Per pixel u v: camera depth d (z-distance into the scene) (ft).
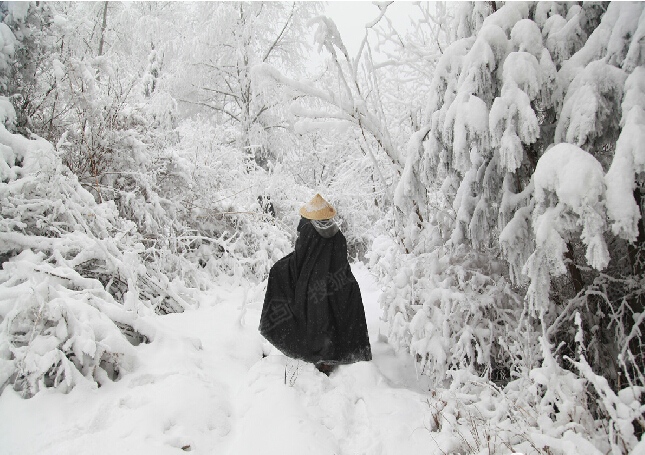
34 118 14.51
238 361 10.82
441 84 9.91
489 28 8.95
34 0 13.85
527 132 8.13
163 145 18.57
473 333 9.89
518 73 8.34
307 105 31.60
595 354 9.27
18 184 11.19
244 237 19.81
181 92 40.96
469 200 10.25
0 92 13.41
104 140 15.72
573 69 8.36
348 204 33.19
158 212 16.46
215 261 18.21
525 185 9.83
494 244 11.09
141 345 10.09
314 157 42.16
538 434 6.30
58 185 11.94
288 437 7.61
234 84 43.21
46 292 8.85
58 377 8.19
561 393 6.66
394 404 8.87
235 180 23.32
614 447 5.68
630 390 6.29
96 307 10.00
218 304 14.56
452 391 8.48
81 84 14.56
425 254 11.10
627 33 7.84
